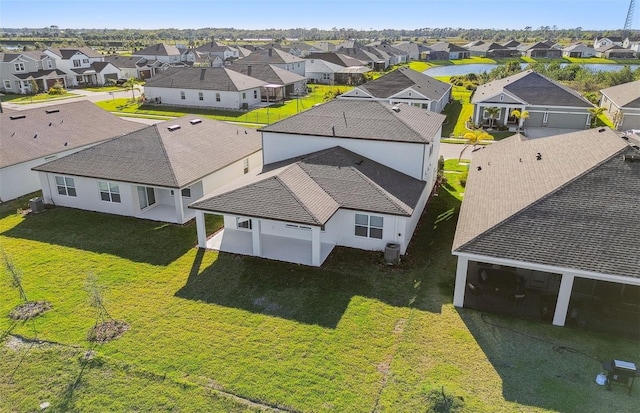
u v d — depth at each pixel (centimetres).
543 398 1223
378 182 2094
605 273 1364
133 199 2388
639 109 4428
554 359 1364
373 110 2472
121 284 1778
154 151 2481
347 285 1766
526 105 4584
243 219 2212
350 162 2188
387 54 11881
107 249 2066
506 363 1351
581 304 1605
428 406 1186
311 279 1806
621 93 5003
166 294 1712
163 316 1577
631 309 1555
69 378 1308
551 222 1525
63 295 1706
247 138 3091
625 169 1591
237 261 1948
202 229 2038
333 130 2345
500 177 2072
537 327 1509
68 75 8312
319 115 2489
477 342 1442
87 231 2255
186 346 1427
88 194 2484
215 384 1279
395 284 1775
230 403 1218
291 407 1204
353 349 1414
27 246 2098
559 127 4653
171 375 1309
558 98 4622
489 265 1838
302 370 1327
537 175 1867
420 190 2178
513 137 2789
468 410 1183
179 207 2289
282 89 6606
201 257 1984
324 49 13775
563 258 1424
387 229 1966
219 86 5975
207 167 2512
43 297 1692
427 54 14038
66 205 2567
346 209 1953
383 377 1301
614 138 1833
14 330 1510
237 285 1769
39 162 2853
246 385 1273
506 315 1575
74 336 1478
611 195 1547
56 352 1408
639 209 1495
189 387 1268
